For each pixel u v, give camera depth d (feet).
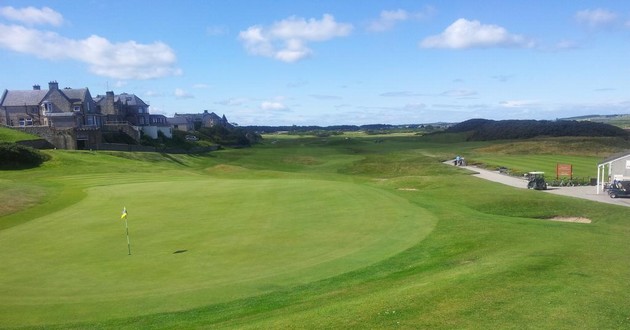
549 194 116.37
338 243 64.03
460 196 117.08
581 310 34.12
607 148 299.17
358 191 109.81
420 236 66.95
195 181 140.26
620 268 45.27
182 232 72.33
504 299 36.63
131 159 229.45
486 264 48.52
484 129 486.38
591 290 38.47
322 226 74.28
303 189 114.42
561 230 69.05
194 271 53.21
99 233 73.46
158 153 264.72
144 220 82.12
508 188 132.36
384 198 99.81
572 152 287.89
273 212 86.79
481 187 136.26
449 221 76.59
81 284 49.96
